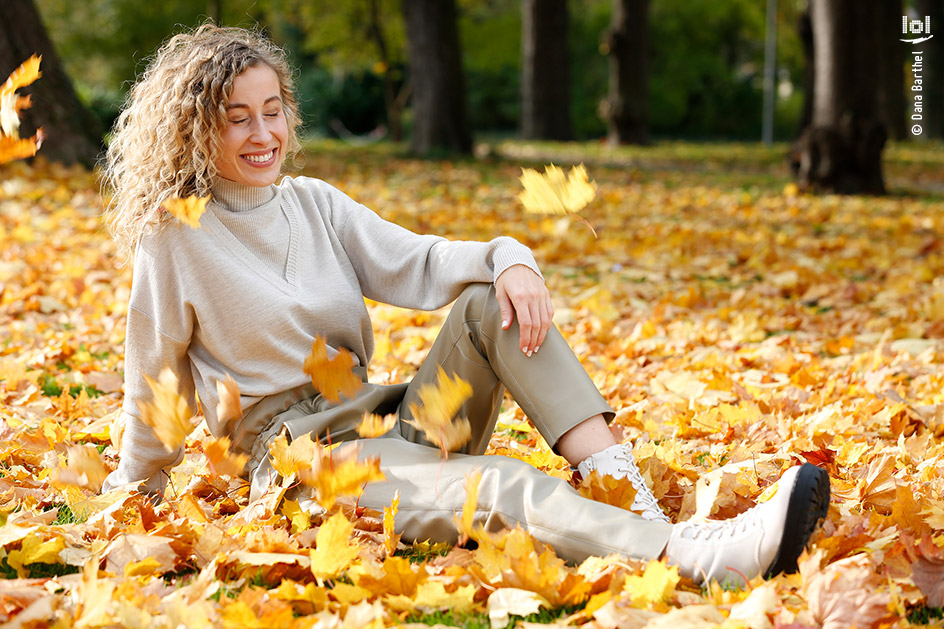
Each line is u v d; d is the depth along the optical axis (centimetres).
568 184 227
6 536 208
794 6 4078
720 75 4353
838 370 422
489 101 4359
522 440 323
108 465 276
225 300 232
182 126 231
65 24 2820
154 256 233
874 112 1223
